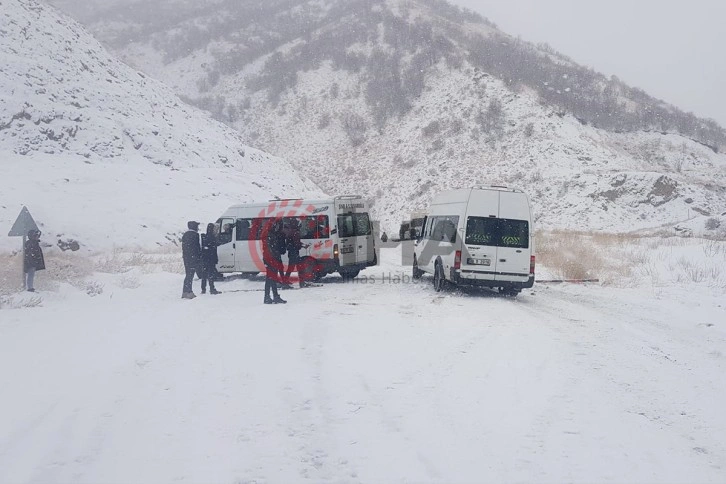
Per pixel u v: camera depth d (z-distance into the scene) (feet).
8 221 80.38
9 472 14.01
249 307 39.88
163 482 13.51
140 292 49.47
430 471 14.06
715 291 47.67
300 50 319.06
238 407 18.74
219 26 393.50
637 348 27.99
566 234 111.14
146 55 376.07
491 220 47.09
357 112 256.32
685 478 13.96
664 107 278.87
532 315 37.65
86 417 17.85
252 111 283.38
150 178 124.36
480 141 206.90
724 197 167.22
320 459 14.78
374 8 352.49
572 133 204.95
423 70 259.80
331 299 44.11
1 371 23.00
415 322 33.81
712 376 23.22
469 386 21.08
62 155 119.75
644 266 64.59
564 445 15.80
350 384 21.13
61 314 36.91
